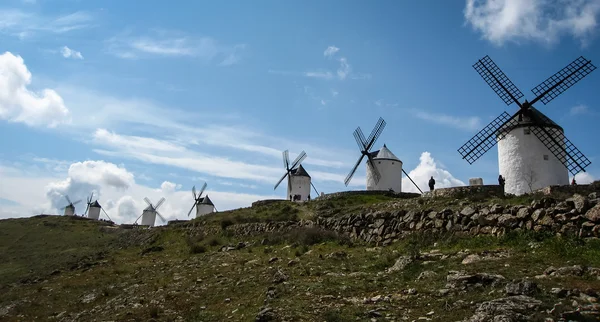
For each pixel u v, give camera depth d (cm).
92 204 11306
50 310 1898
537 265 1371
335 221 2891
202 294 1650
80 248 5434
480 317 988
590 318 934
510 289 1119
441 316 1052
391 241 2298
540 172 2906
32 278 3078
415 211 2295
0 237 6862
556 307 984
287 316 1164
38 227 7850
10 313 1933
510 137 3062
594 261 1362
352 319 1095
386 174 5291
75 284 2481
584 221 1586
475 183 3031
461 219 2022
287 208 4422
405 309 1142
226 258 2505
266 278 1714
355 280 1507
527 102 3084
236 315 1289
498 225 1850
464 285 1230
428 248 1983
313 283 1498
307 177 6844
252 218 4247
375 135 5488
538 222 1714
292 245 2614
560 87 3147
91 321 1528
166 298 1658
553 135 2983
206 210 8806
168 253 3512
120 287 2134
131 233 5900
